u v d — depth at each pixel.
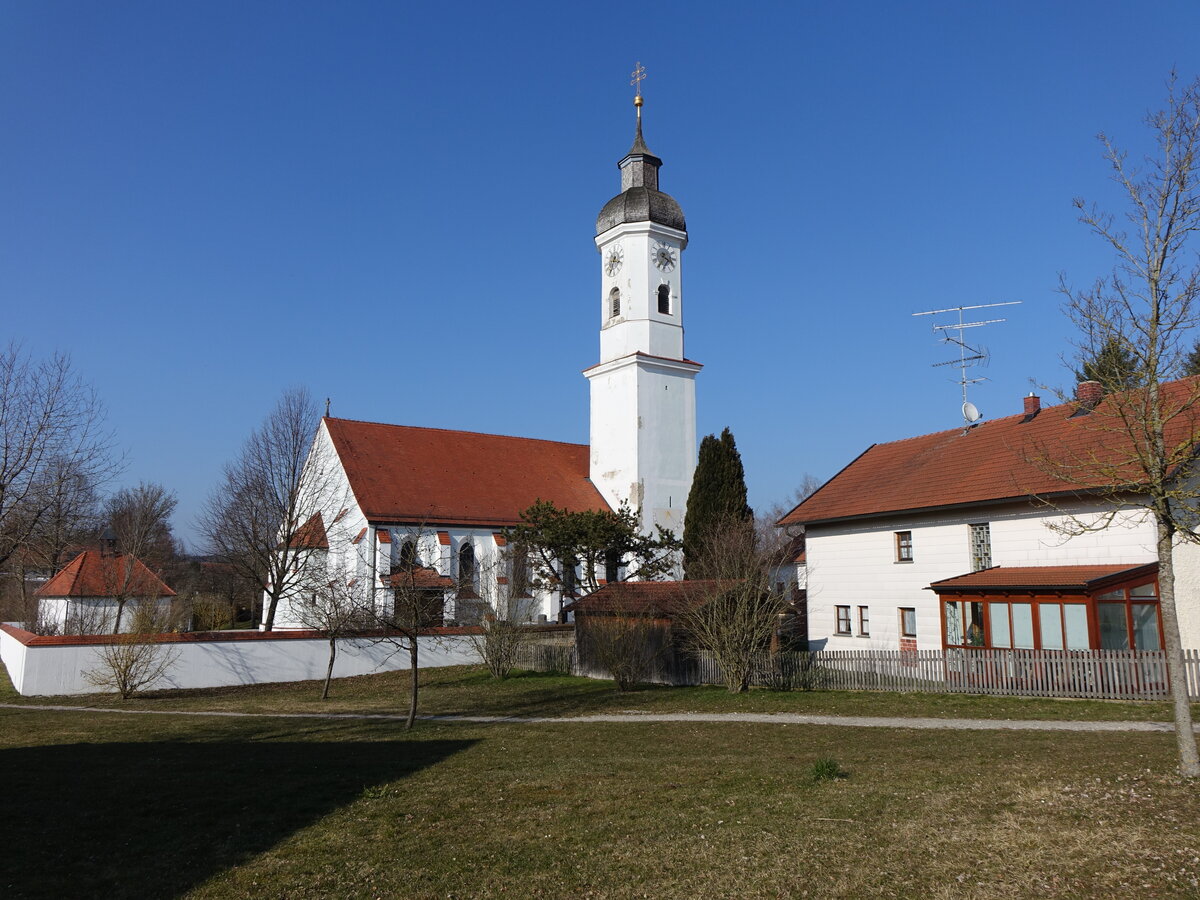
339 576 41.34
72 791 13.20
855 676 26.08
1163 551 11.91
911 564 31.38
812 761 14.48
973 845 9.03
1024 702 22.11
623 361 52.72
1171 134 12.04
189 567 78.50
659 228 53.47
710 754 15.80
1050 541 26.55
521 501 50.88
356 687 32.44
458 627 38.34
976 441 32.97
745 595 27.94
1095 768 12.25
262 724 22.55
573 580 46.34
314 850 9.81
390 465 48.56
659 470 52.81
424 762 15.48
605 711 23.83
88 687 30.23
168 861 9.56
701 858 9.15
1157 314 12.12
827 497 36.09
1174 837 8.80
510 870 9.05
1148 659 21.39
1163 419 12.30
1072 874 8.16
